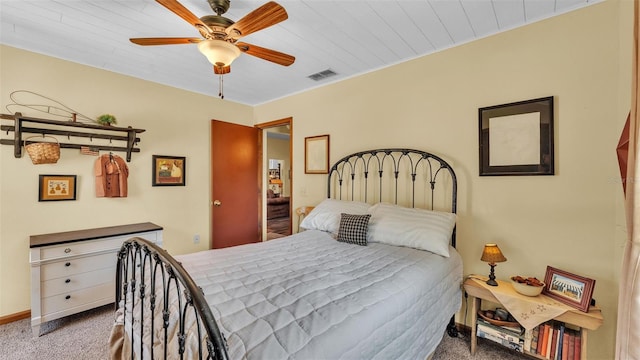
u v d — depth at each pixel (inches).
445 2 70.1
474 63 88.4
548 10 73.7
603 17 68.4
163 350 44.9
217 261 69.8
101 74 110.0
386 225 89.6
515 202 81.2
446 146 94.2
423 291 61.2
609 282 67.6
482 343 83.7
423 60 99.3
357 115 118.6
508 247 82.4
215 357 30.4
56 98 99.8
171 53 97.9
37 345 79.7
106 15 74.7
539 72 77.2
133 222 118.6
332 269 64.8
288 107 147.5
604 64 68.4
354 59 103.5
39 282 83.1
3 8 71.1
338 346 38.2
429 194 98.4
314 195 135.6
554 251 75.1
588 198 70.4
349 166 121.1
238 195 155.6
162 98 128.2
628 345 33.7
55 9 71.9
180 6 55.0
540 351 69.0
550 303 66.4
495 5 71.4
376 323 45.8
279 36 86.5
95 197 108.0
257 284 55.0
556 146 74.7
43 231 97.0
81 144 104.4
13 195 91.7
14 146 91.0
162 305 48.8
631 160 34.9
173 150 132.1
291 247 84.5
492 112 84.4
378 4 70.7
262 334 37.7
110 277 96.7
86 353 76.5
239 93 145.0
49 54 97.9
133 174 118.6
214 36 64.4
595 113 69.4
